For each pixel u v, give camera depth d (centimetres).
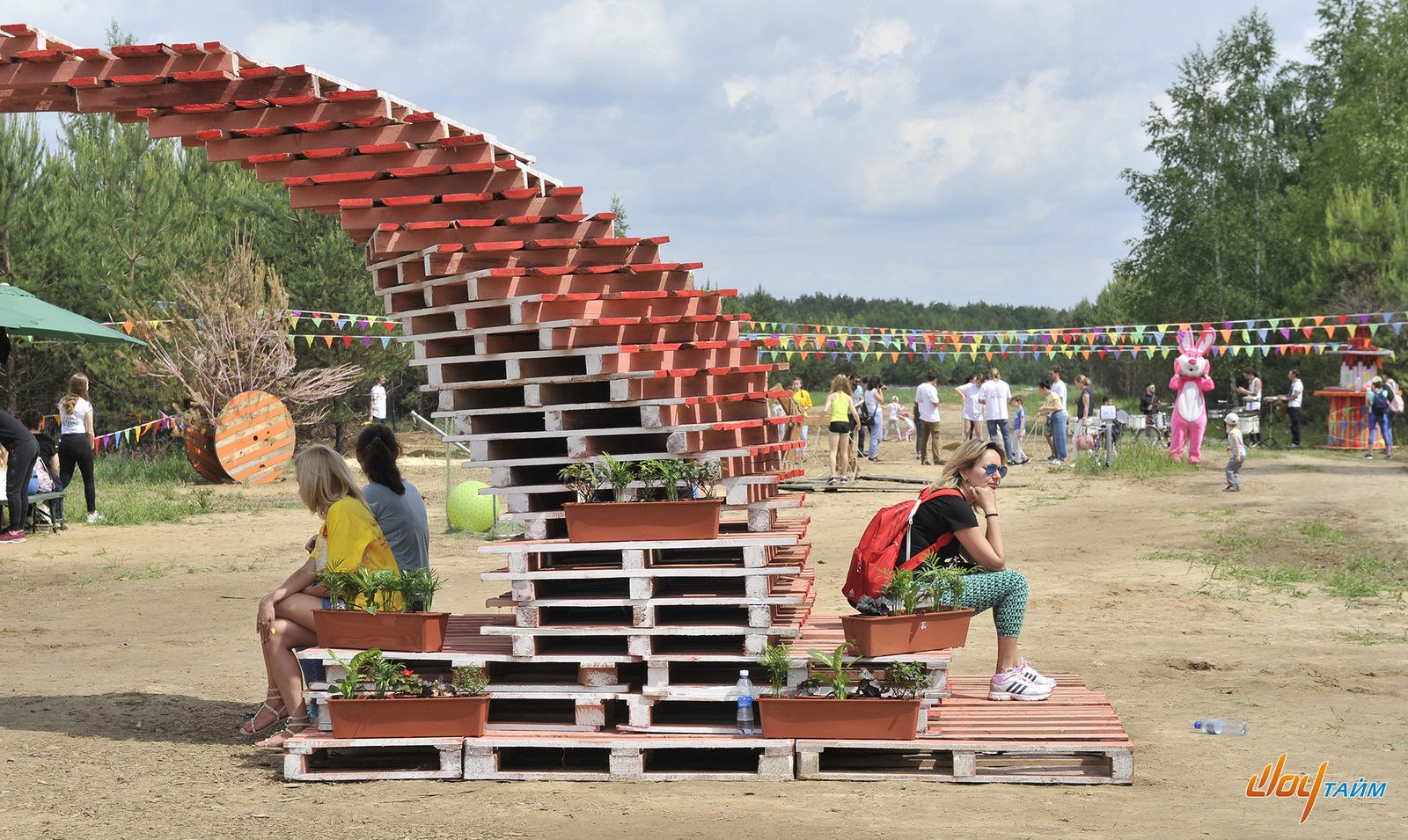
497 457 569
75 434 1625
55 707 680
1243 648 845
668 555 614
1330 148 3853
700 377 562
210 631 938
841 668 541
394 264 575
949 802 488
